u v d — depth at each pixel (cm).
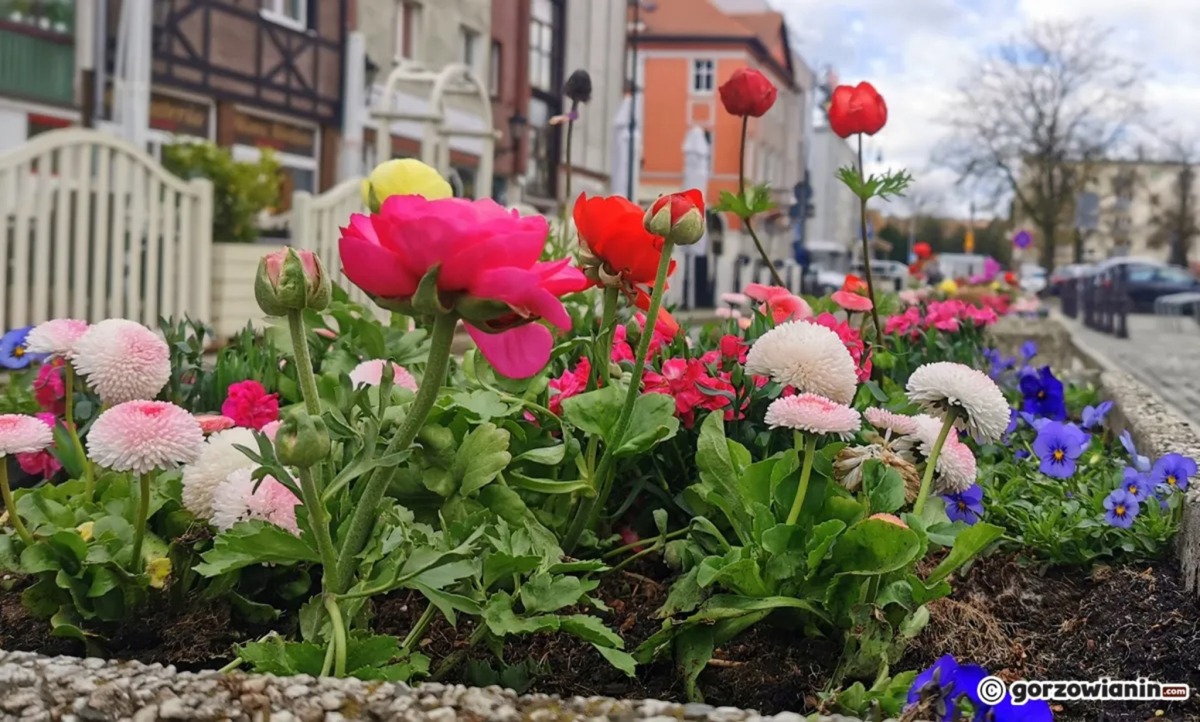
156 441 156
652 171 5281
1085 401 451
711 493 178
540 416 207
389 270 122
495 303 118
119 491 196
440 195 248
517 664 165
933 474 193
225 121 1630
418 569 137
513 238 118
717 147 5234
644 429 189
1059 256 7588
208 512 171
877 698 135
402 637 173
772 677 163
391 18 2039
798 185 3588
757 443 222
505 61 2533
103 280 656
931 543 200
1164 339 2020
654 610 186
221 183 998
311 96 1808
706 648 159
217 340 723
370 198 248
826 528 154
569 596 152
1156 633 191
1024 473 286
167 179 693
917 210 7356
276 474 133
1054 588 220
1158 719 161
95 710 112
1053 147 5134
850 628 161
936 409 186
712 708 113
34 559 167
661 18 5275
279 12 1759
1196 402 948
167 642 169
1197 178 6506
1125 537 232
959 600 206
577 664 169
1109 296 2198
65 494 201
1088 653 186
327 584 139
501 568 150
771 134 5684
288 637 172
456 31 2306
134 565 171
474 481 171
